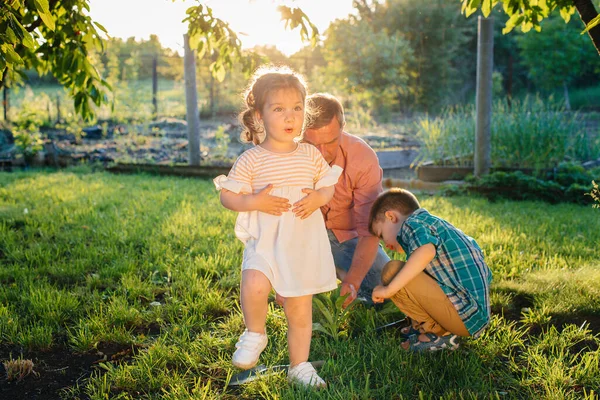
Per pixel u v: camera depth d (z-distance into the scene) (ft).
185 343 10.61
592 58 90.89
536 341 10.76
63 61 15.35
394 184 31.07
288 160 9.09
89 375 9.86
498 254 15.94
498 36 106.83
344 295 11.12
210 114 70.38
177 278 14.33
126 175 34.91
